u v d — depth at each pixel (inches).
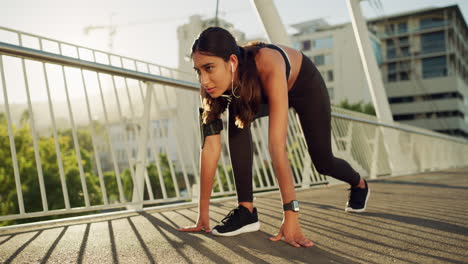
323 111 79.7
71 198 624.4
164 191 114.6
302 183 181.9
